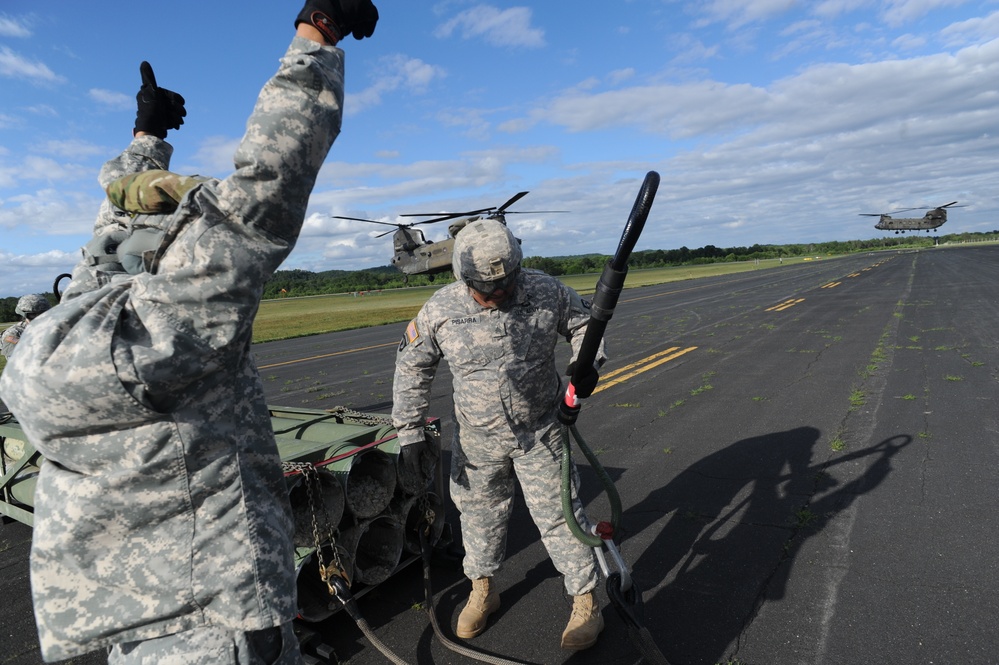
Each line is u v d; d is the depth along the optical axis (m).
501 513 2.63
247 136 1.14
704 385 7.76
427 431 3.06
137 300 1.13
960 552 3.17
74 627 1.17
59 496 1.17
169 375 1.11
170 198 1.30
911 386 6.91
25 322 5.51
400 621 2.84
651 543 3.52
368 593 3.08
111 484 1.14
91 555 1.17
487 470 2.52
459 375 2.39
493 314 2.31
